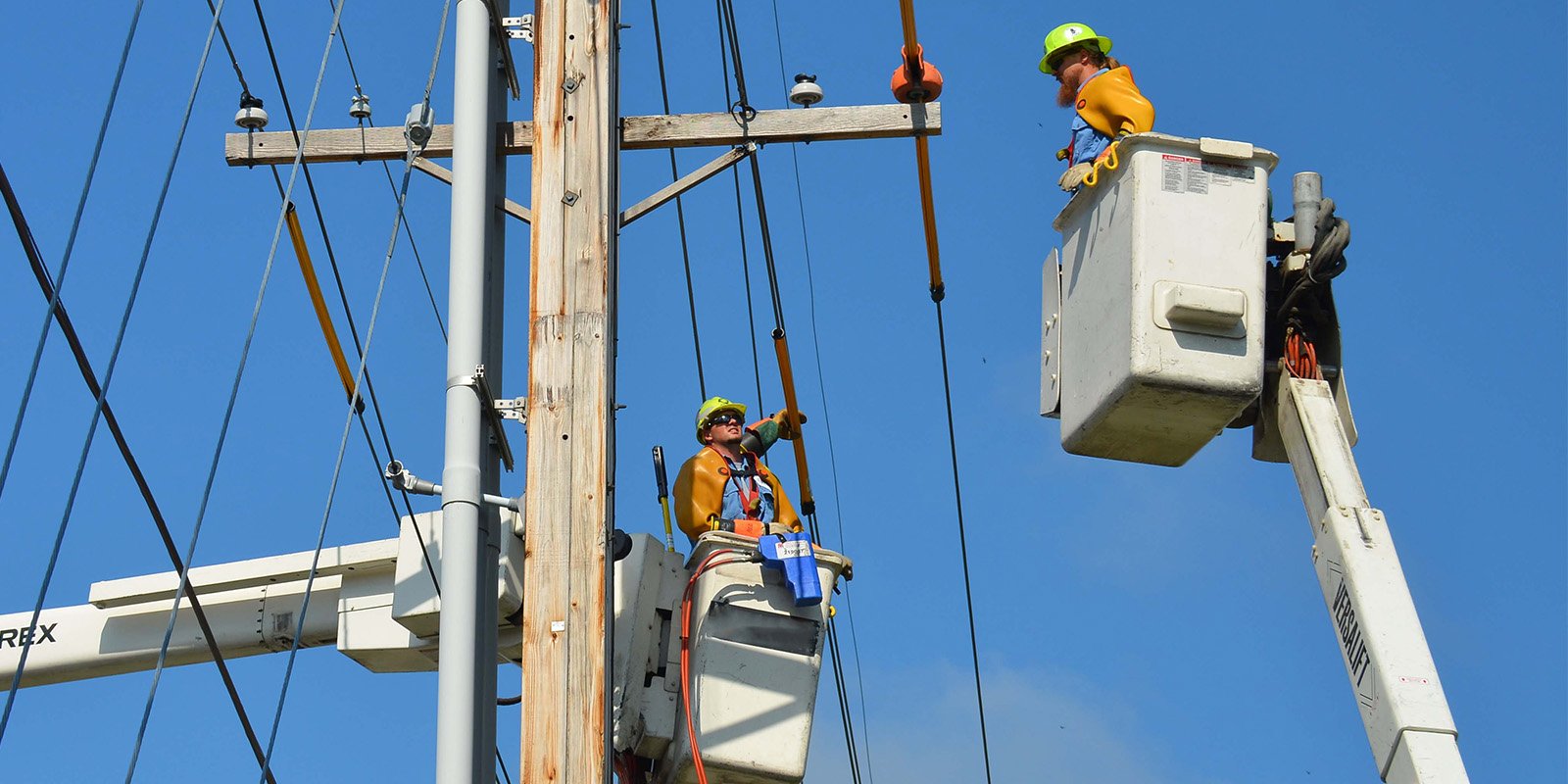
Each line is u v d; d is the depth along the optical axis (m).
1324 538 9.56
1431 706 8.82
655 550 12.34
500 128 11.88
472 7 11.57
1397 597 9.16
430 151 12.23
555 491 10.50
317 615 13.53
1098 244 10.47
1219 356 9.89
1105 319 10.24
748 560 12.19
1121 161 10.29
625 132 11.95
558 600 10.24
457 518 10.48
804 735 11.88
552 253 11.09
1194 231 10.08
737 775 11.86
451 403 10.70
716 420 12.99
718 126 11.94
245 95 12.27
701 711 11.84
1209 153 10.19
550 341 10.86
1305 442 9.80
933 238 13.12
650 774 12.33
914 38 11.87
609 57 11.52
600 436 10.62
